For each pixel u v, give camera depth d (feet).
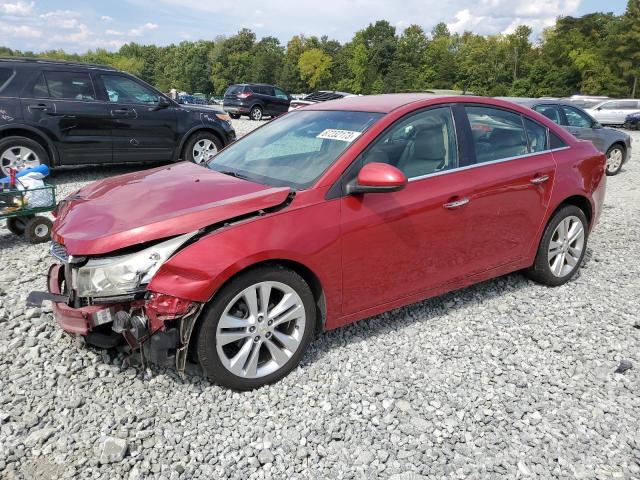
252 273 9.93
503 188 13.48
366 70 321.11
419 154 12.36
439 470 8.54
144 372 10.81
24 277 15.53
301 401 10.12
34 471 8.23
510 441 9.25
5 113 26.22
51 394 10.09
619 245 20.49
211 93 434.71
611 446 9.18
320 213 10.68
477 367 11.50
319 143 12.19
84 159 28.99
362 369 11.21
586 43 242.37
